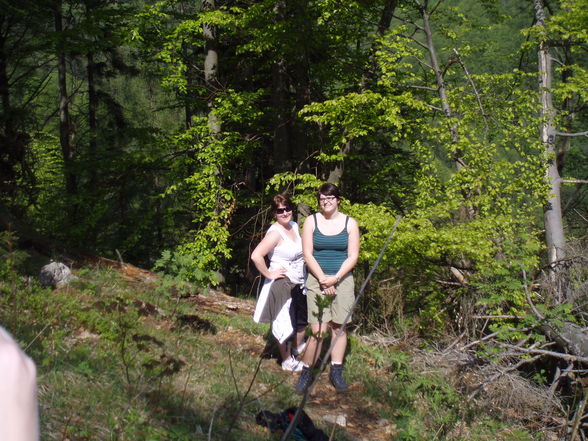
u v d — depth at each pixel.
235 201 14.29
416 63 13.91
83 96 27.17
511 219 9.73
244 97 14.16
